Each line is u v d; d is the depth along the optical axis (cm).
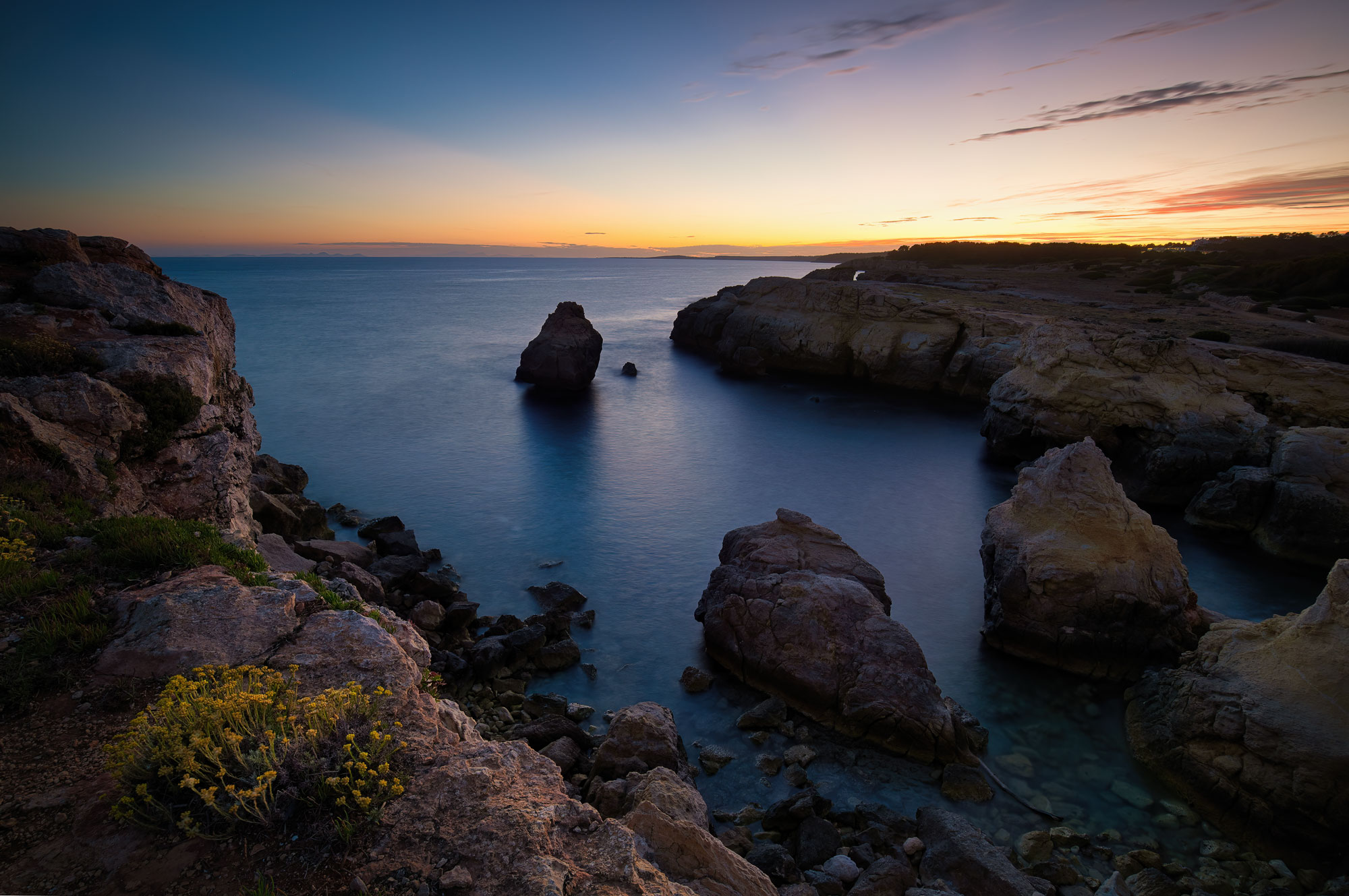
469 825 695
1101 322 7244
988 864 1359
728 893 823
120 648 903
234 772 692
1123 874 1484
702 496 4197
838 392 7431
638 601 2823
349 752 724
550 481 4412
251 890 602
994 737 1989
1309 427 3869
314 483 4219
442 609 2469
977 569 3241
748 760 1842
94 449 1625
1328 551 3256
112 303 2142
